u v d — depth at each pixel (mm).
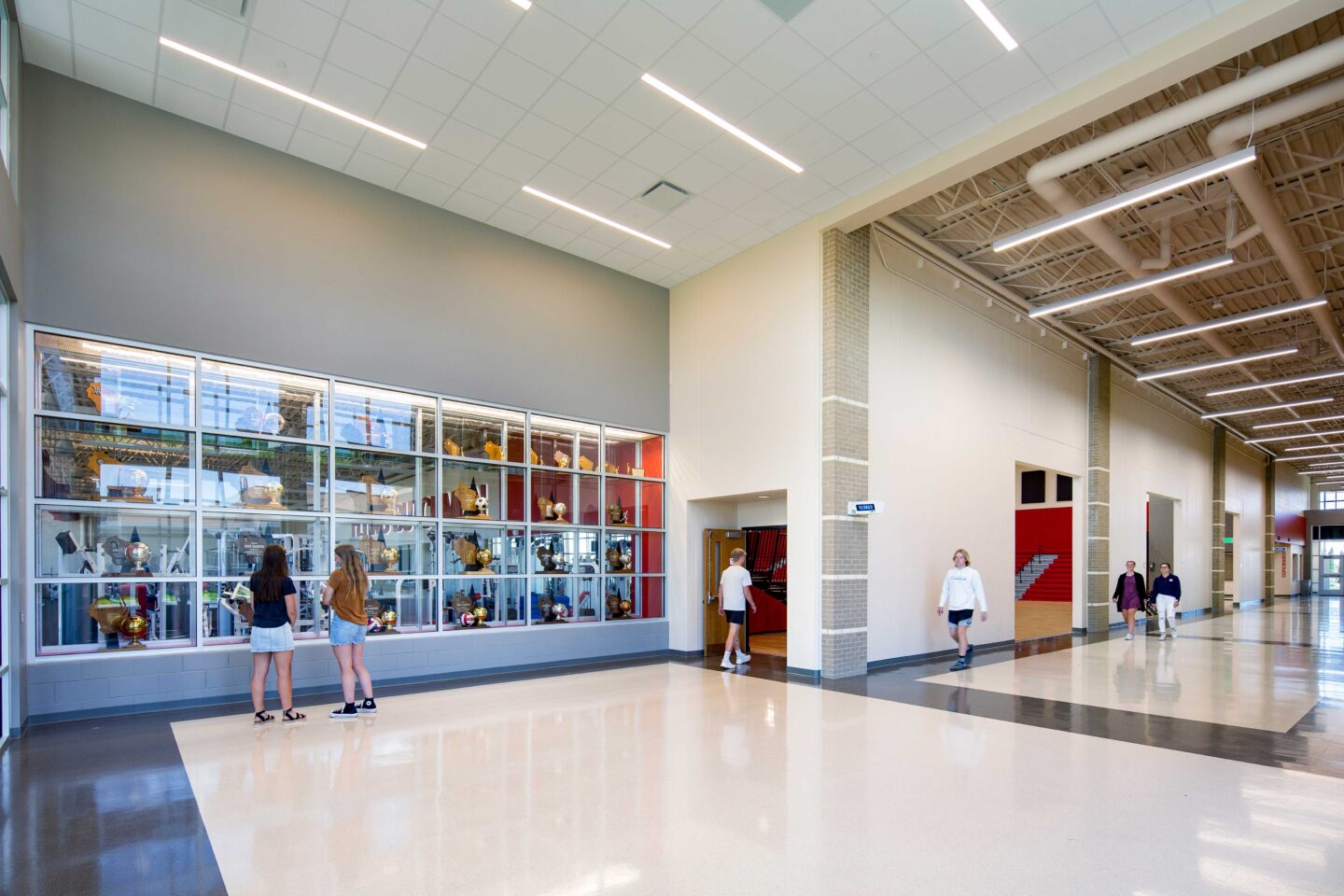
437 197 8898
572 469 10203
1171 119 6793
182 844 3662
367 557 8227
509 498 9523
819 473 9156
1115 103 6723
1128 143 7215
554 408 10062
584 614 10195
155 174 7047
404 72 6645
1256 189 7758
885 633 9945
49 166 6449
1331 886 3260
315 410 7980
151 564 6895
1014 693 7926
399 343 8602
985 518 12320
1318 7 5469
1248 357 13922
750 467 10078
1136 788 4617
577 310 10492
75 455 6547
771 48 6305
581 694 7648
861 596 9297
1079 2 5711
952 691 8023
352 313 8250
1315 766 5121
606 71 6625
